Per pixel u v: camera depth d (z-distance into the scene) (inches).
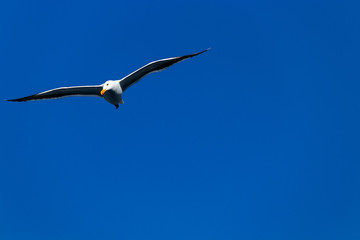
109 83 614.2
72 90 635.5
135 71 613.6
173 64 609.0
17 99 631.8
